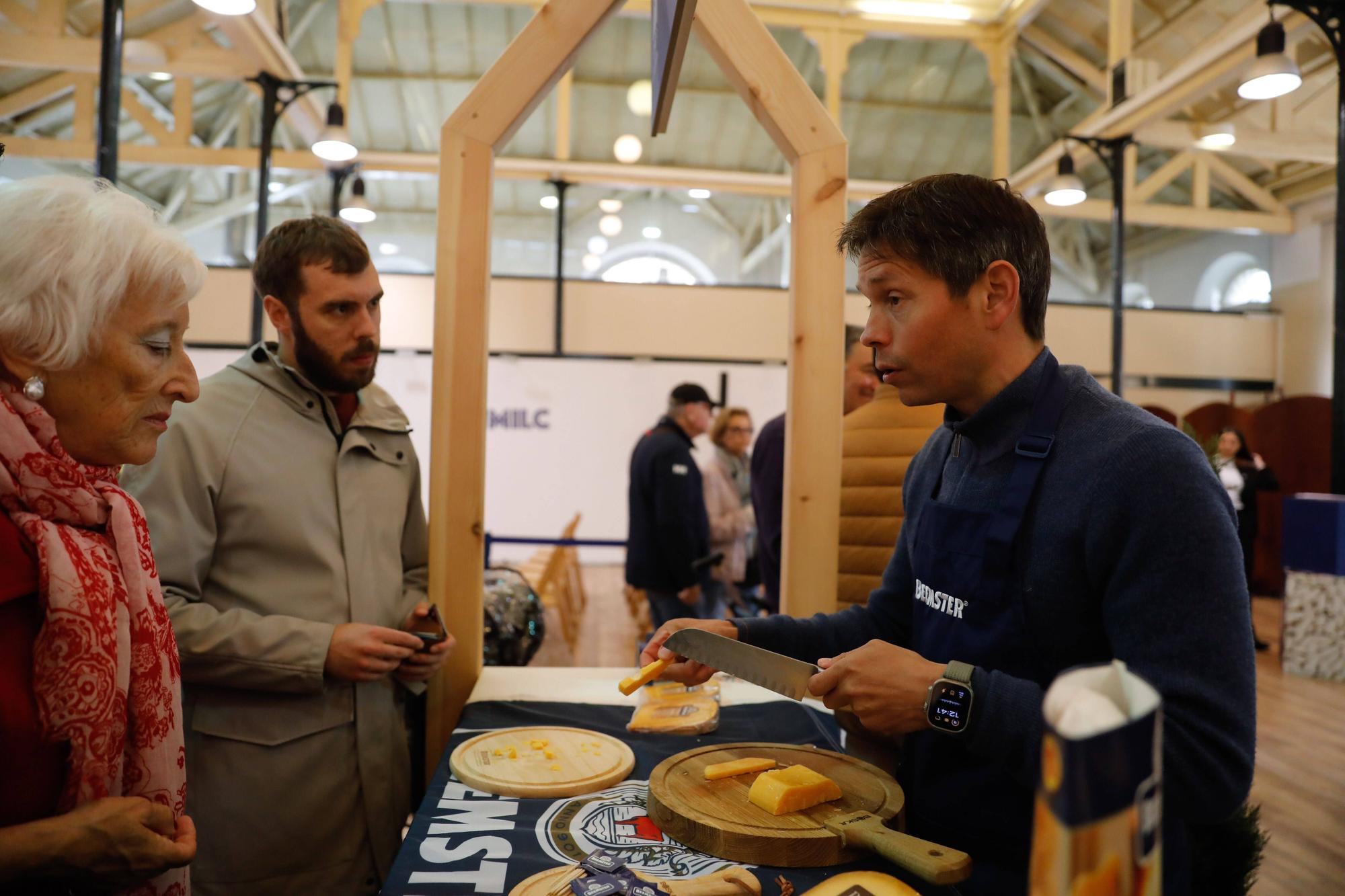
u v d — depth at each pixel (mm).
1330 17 5031
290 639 1203
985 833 924
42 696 734
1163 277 11039
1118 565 804
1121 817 370
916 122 9695
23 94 7641
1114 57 7387
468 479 1562
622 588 7711
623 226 9836
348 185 9859
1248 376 9766
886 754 1298
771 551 2605
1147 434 816
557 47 1537
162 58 6637
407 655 1263
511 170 8805
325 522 1328
